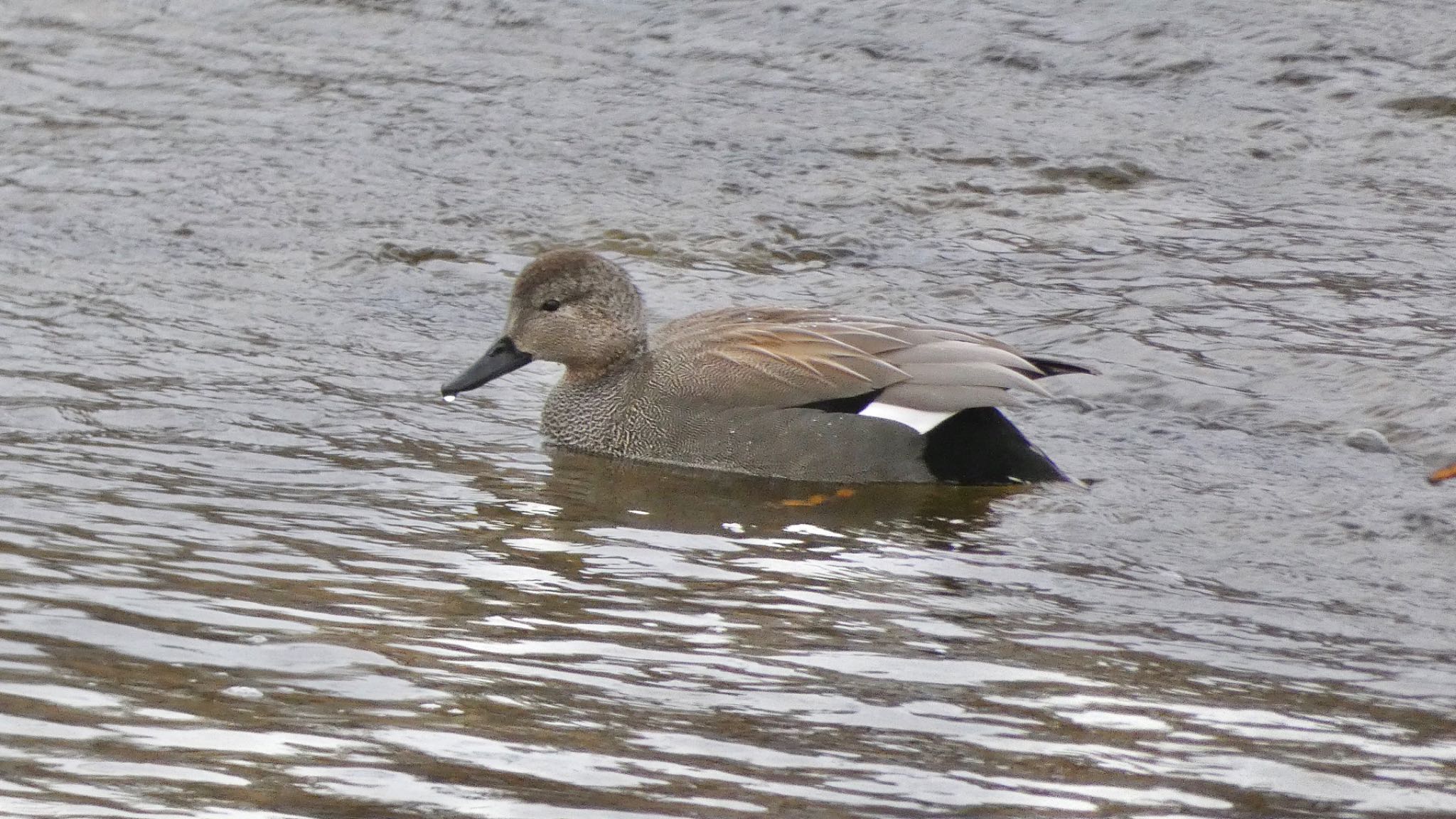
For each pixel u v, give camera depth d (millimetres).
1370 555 11539
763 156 20531
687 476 13062
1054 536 11820
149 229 18000
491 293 16922
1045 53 23594
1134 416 14289
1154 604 10609
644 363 13656
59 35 24016
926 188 19797
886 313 16641
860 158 20562
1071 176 20281
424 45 23859
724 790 7922
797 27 24453
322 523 11312
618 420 13492
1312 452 13492
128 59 23188
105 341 14961
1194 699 9188
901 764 8273
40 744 7969
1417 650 10016
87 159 19812
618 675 9156
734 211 19094
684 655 9484
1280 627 10297
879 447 12914
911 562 11234
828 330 13445
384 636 9484
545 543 11266
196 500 11562
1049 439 13773
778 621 10078
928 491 12797
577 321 13609
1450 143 21188
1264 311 16594
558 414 13727
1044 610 10438
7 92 21812
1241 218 19172
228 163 19859
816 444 12984
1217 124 21656
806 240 18500
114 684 8648
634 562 11000
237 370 14508
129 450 12484
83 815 7383
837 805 7828
